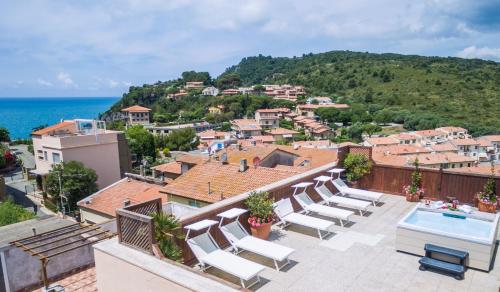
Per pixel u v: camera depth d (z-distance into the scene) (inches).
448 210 331.9
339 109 4239.7
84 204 765.3
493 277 237.5
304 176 390.6
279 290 222.1
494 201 364.8
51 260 353.4
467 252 248.8
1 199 1104.8
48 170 1190.9
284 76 7180.1
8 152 1758.1
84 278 346.6
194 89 6318.9
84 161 1230.3
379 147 2508.6
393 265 256.4
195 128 3976.4
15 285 331.3
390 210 386.0
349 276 239.9
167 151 2463.1
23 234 407.2
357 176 460.1
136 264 194.5
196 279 174.7
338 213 335.0
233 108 4798.2
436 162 2108.8
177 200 573.3
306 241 300.4
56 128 1352.1
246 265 228.5
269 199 320.8
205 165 663.8
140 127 2314.2
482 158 2630.4
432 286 226.5
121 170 1366.9
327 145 2598.4
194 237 252.4
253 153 982.4
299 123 4217.5
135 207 235.5
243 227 299.1
